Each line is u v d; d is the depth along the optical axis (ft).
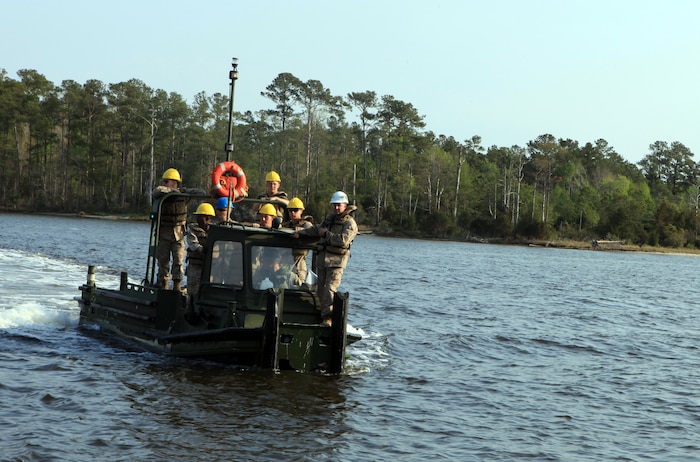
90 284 55.93
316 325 43.21
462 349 57.36
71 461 27.76
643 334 71.97
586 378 49.06
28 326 53.72
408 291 100.22
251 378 41.93
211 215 46.37
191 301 44.86
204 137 401.29
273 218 49.29
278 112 417.90
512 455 32.07
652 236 397.39
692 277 184.65
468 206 433.89
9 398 35.24
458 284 118.11
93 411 34.09
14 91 431.02
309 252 47.06
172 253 50.01
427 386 44.01
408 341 59.16
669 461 32.30
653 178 642.22
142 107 413.80
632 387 46.91
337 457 30.22
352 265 148.05
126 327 50.11
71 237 191.93
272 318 41.91
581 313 87.71
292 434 32.83
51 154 454.40
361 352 53.06
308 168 405.39
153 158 410.72
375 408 38.11
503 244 376.27
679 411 41.14
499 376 48.29
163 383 39.91
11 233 194.70
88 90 434.30
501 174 465.06
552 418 38.58
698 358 58.85
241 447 30.66
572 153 581.53
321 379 43.01
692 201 533.55
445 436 34.19
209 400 37.22
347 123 486.79
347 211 44.06
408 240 357.82
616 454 33.01
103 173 419.95
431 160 424.46
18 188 440.86
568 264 215.51
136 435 31.22
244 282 44.32
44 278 82.99
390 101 448.65
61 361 43.47
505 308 87.61
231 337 42.34
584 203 431.02
